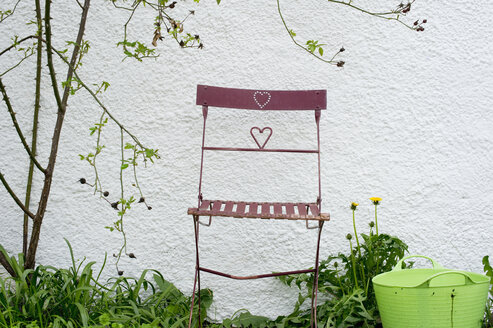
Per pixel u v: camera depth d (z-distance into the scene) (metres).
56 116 2.47
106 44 2.50
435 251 2.51
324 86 2.52
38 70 2.29
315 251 2.48
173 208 2.48
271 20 2.54
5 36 2.49
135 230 2.47
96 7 2.51
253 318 2.37
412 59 2.55
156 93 2.50
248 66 2.52
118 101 2.49
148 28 2.52
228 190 2.48
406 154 2.53
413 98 2.54
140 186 2.48
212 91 2.27
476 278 2.04
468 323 1.87
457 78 2.55
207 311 2.44
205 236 2.47
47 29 1.88
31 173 2.39
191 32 2.53
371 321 2.22
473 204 2.54
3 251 2.14
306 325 2.30
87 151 2.47
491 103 2.55
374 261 2.36
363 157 2.51
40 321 1.89
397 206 2.50
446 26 2.57
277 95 2.28
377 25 2.55
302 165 2.50
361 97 2.53
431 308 1.84
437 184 2.53
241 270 2.47
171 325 2.12
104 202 2.46
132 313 2.09
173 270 2.46
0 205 2.45
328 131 2.51
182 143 2.49
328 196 2.49
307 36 2.54
